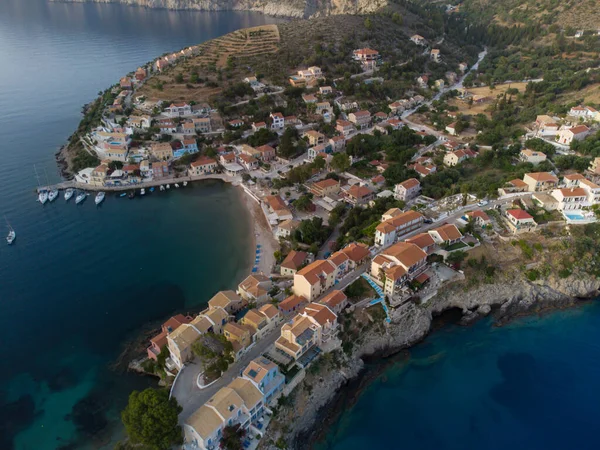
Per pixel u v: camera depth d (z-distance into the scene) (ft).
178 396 292.20
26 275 456.04
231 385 285.64
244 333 322.75
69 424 306.55
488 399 328.90
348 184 589.32
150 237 520.01
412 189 525.34
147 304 413.59
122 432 300.20
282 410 293.84
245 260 470.39
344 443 298.35
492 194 492.95
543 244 429.38
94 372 345.31
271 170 650.43
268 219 532.32
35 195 604.08
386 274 375.04
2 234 522.06
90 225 545.03
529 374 347.15
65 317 400.88
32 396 327.26
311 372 318.86
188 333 323.16
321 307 338.95
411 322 374.02
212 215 563.89
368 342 357.20
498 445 298.15
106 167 635.25
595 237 436.35
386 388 337.11
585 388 336.08
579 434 304.50
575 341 375.66
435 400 328.49
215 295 385.09
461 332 384.68
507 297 404.98
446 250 417.90
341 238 467.52
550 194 480.64
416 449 294.46
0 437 299.58
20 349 368.27
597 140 572.51
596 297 416.05
